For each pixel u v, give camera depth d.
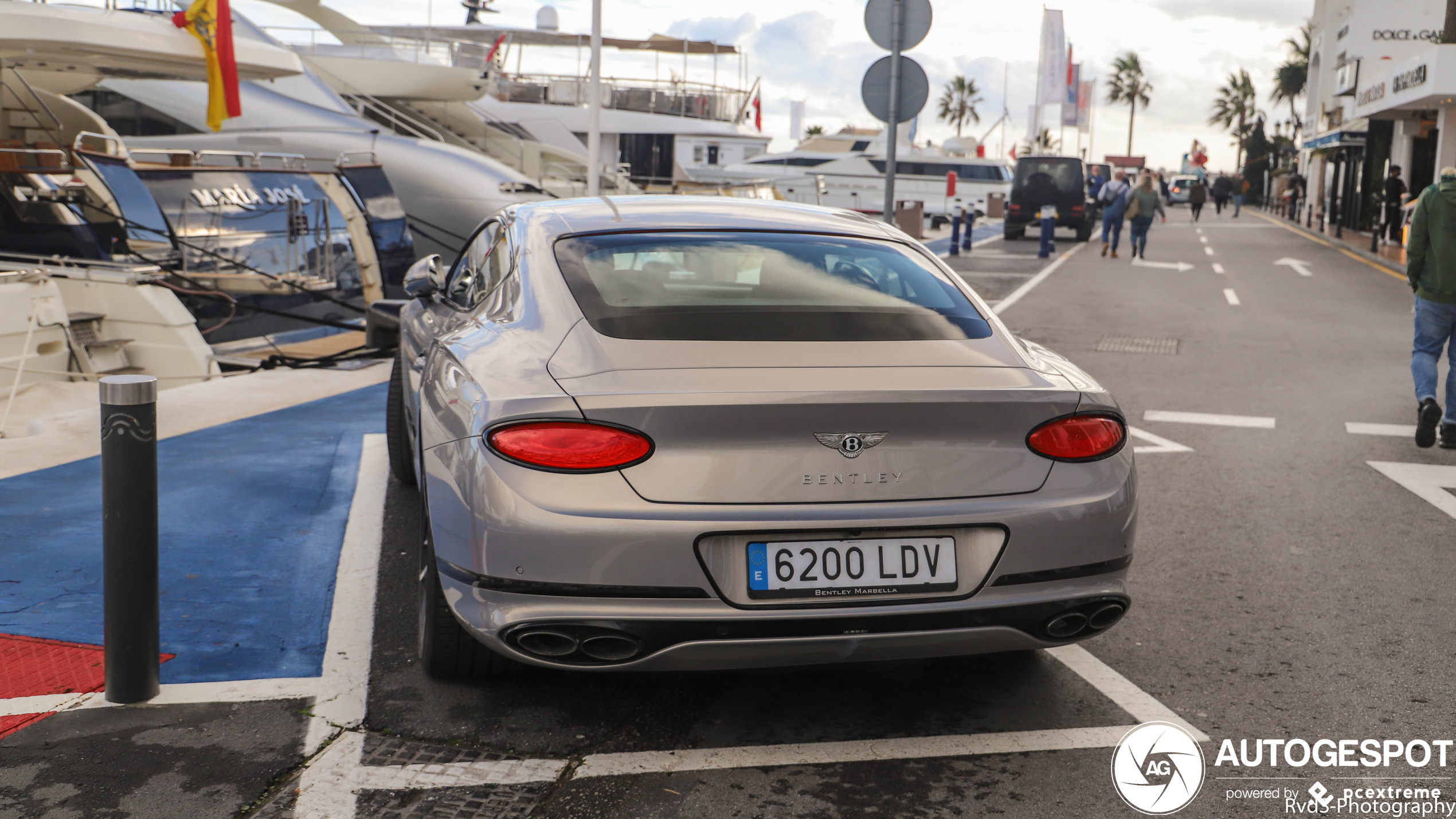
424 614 3.30
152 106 16.42
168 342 10.95
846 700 3.33
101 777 2.73
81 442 6.45
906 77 10.61
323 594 4.08
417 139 17.72
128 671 3.11
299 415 7.54
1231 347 11.35
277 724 3.05
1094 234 33.59
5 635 3.57
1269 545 4.96
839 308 3.24
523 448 2.69
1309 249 26.39
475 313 3.69
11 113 14.04
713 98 29.22
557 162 23.33
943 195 42.84
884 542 2.76
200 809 2.61
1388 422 7.77
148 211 12.35
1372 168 32.56
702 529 2.65
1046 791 2.82
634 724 3.14
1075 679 3.52
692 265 3.41
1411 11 33.88
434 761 2.89
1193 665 3.64
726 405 2.66
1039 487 2.86
